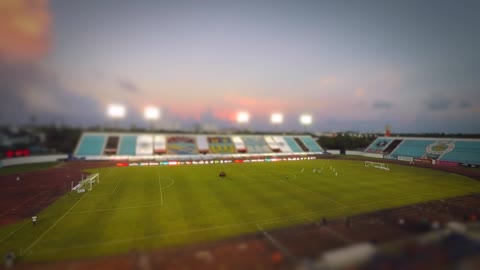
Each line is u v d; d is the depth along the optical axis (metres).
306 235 17.59
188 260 14.62
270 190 33.16
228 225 20.78
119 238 18.27
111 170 51.09
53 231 19.69
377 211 23.19
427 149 71.25
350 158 75.56
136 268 13.91
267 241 16.95
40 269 14.14
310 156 81.56
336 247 15.45
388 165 59.03
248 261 14.38
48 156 65.62
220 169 52.53
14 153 63.47
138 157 72.25
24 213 24.23
